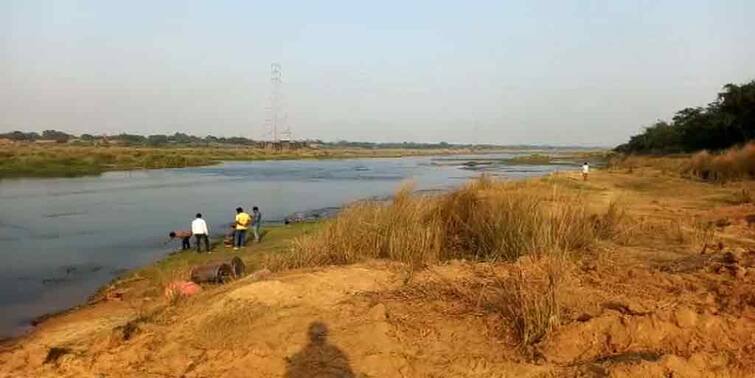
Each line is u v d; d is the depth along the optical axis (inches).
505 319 240.7
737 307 233.0
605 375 190.5
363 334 238.8
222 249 690.8
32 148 3538.4
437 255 371.9
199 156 4089.6
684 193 946.7
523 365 207.0
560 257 319.6
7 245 776.3
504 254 362.6
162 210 1163.9
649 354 203.8
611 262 329.7
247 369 229.0
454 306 261.0
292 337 245.4
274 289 291.6
